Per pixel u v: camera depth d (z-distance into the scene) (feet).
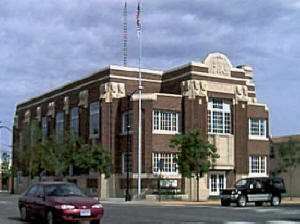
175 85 172.24
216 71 170.91
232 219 79.10
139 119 157.99
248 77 204.03
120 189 166.20
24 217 71.77
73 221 63.00
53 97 215.92
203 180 162.30
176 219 77.92
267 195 120.88
